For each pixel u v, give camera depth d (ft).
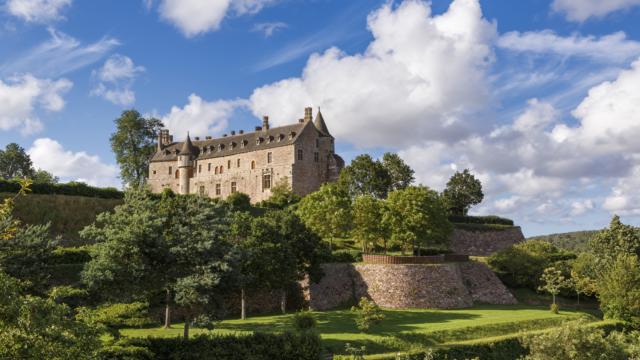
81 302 130.11
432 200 237.86
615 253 255.70
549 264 245.04
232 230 166.30
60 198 205.57
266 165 349.20
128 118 387.96
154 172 404.57
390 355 124.88
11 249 111.14
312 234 183.93
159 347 108.06
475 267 231.09
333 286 198.80
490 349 140.46
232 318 167.94
